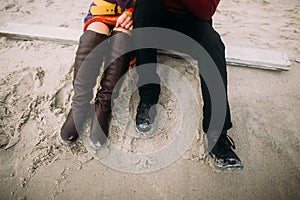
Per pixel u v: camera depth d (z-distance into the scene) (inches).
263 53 75.7
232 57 73.4
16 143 56.1
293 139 58.4
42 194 48.7
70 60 73.7
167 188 49.8
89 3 101.1
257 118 62.1
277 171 52.9
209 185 50.5
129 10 53.8
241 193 49.5
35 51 76.8
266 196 49.2
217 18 95.2
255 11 100.8
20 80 68.0
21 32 79.7
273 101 66.0
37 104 62.8
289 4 106.0
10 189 49.1
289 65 72.4
